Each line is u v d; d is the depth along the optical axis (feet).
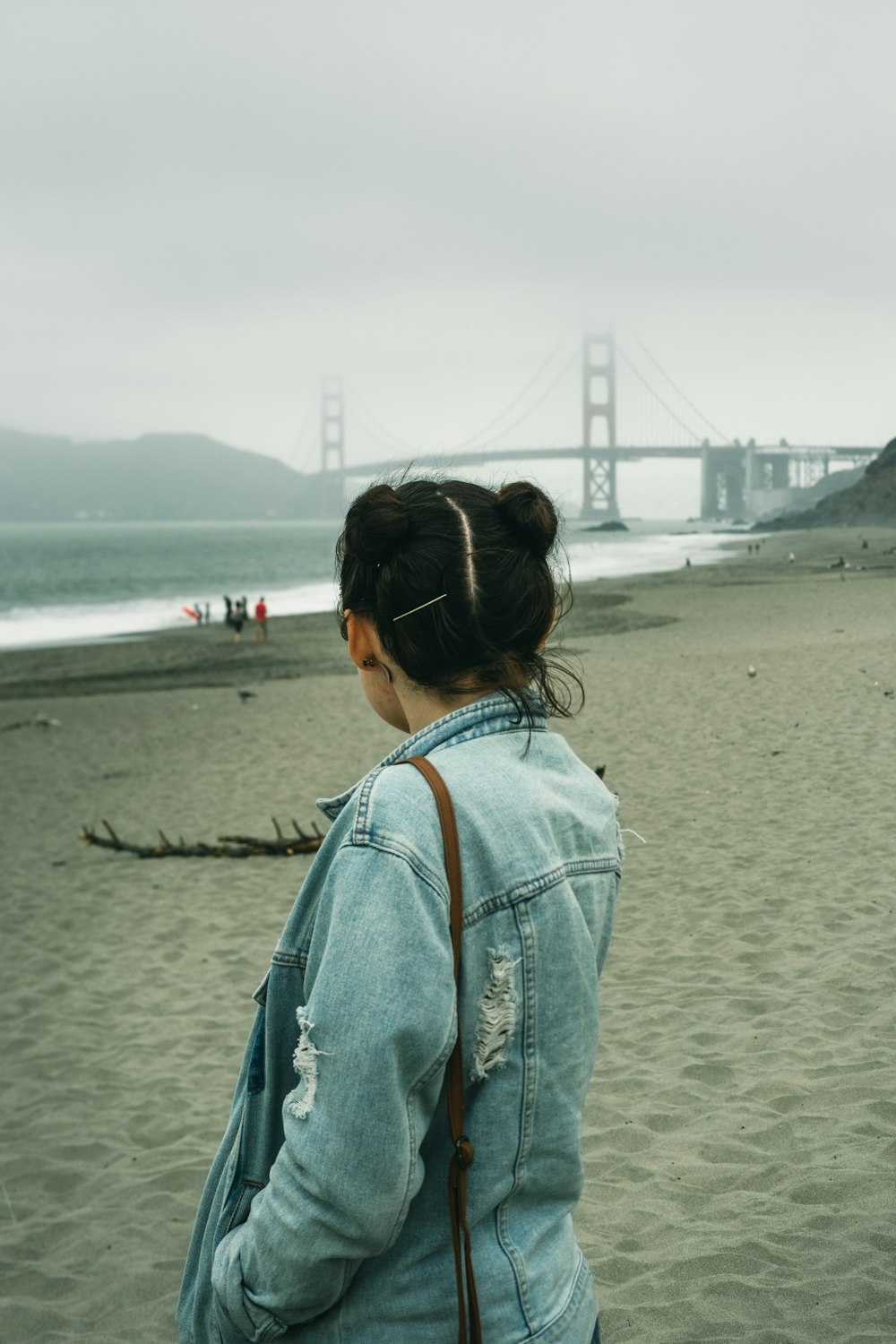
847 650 51.75
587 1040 3.48
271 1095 3.47
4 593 171.83
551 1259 3.43
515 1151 3.31
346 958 3.03
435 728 3.55
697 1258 9.06
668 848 22.97
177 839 29.27
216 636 94.89
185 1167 12.69
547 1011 3.32
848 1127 11.00
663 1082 12.78
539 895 3.29
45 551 362.33
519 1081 3.29
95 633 106.52
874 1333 7.75
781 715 36.11
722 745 32.55
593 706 41.68
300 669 68.44
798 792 26.23
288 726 45.42
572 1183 3.53
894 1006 13.82
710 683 44.88
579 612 93.45
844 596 91.91
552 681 3.89
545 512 3.69
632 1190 10.50
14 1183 12.79
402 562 3.58
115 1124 14.07
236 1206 3.49
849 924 17.21
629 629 76.79
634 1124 11.87
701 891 19.94
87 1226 11.68
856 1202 9.55
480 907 3.22
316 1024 3.03
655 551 233.55
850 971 15.21
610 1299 8.71
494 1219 3.36
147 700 57.77
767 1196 9.95
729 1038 13.71
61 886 25.68
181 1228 11.43
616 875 3.72
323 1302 3.20
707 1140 11.23
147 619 121.08
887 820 22.93
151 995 18.47
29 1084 15.52
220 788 35.09
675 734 35.01
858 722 33.53
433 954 3.05
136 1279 10.61
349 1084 2.96
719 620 78.84
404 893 3.08
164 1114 14.20
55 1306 10.27
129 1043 16.58
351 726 43.83
